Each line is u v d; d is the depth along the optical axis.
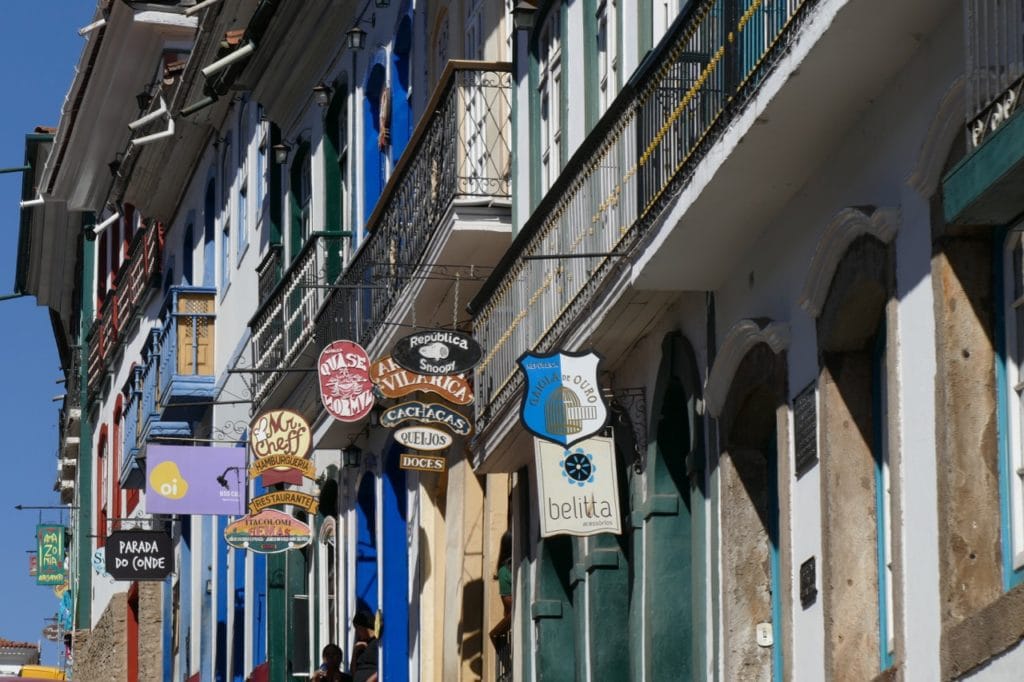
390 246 29.98
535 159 25.67
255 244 42.03
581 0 23.97
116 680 54.28
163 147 48.56
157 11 48.06
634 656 21.94
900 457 16.23
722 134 18.05
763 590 19.59
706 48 18.61
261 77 39.44
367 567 33.94
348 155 35.22
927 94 16.06
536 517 25.61
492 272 25.42
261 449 33.12
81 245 64.50
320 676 30.02
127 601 54.56
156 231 52.16
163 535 44.03
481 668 28.58
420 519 31.39
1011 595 14.57
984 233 15.49
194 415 46.53
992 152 13.47
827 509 17.44
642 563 21.94
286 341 36.09
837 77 16.67
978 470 15.26
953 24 15.66
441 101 27.52
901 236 16.34
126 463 50.53
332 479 35.97
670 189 19.41
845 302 17.25
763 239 19.33
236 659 42.12
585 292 21.95
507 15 27.84
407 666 32.19
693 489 20.81
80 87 52.47
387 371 25.88
